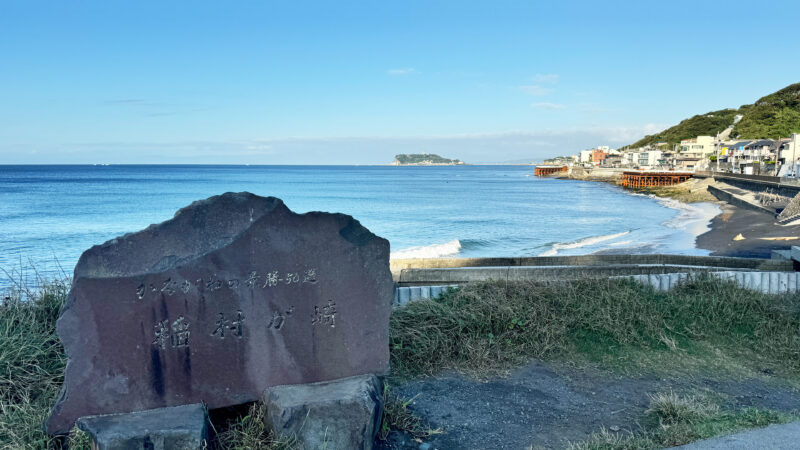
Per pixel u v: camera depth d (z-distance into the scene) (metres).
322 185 102.19
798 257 8.70
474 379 5.60
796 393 5.38
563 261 9.62
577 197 68.94
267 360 4.26
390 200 62.56
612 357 6.15
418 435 4.53
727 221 32.44
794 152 67.62
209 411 4.25
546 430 4.65
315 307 4.40
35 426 3.89
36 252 23.50
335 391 4.18
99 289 3.81
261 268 4.21
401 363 5.76
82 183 93.12
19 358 4.64
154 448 3.55
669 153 118.81
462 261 9.28
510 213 45.41
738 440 4.31
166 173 159.62
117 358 3.87
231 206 4.15
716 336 6.75
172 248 3.99
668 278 7.92
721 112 155.75
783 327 6.79
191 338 4.04
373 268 4.61
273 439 3.90
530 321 6.52
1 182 93.19
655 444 4.30
